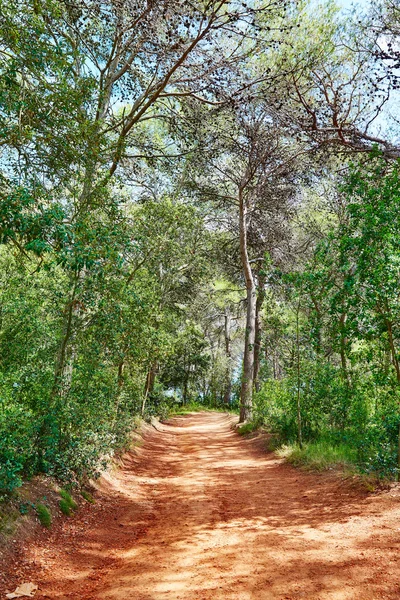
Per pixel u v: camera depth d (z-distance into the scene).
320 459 9.36
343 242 8.27
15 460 5.52
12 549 4.55
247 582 4.00
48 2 6.04
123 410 13.47
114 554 5.07
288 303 12.90
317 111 11.59
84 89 6.82
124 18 10.02
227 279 25.92
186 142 13.59
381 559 4.31
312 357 12.24
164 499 7.79
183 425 24.80
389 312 7.50
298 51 11.98
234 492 8.05
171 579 4.17
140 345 11.52
